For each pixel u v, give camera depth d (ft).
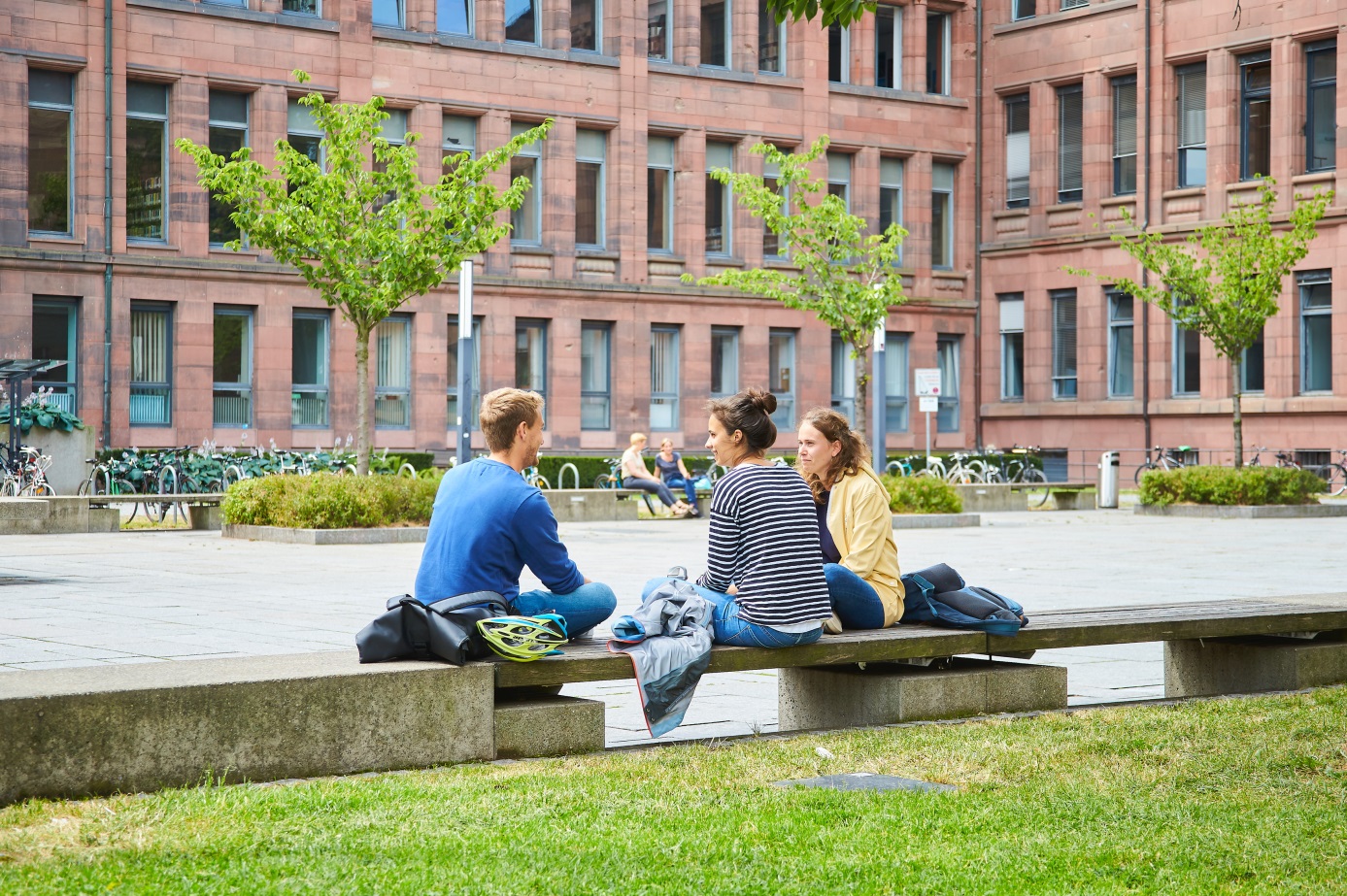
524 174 128.77
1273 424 129.80
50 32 108.27
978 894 15.05
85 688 17.71
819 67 141.08
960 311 148.97
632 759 20.86
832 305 106.11
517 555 21.30
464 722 20.31
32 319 108.88
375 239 79.20
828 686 25.34
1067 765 20.98
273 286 117.39
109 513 80.02
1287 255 105.91
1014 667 26.04
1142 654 34.81
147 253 112.06
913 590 25.05
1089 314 141.28
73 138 110.63
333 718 19.25
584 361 132.36
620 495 104.68
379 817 17.08
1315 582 51.16
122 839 15.90
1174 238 133.90
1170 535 79.77
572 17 131.85
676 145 135.95
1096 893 15.15
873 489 24.63
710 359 136.98
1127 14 137.59
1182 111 136.46
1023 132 147.64
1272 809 18.69
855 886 15.11
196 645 32.76
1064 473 143.74
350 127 79.61
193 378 114.32
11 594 44.68
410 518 76.43
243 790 17.93
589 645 22.09
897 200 147.54
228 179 78.43
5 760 17.06
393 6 123.44
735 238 138.72
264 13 115.85
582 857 15.79
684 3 135.13
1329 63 127.44
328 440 120.26
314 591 46.34
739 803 18.33
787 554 22.38
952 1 147.84
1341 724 24.04
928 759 21.21
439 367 124.36
